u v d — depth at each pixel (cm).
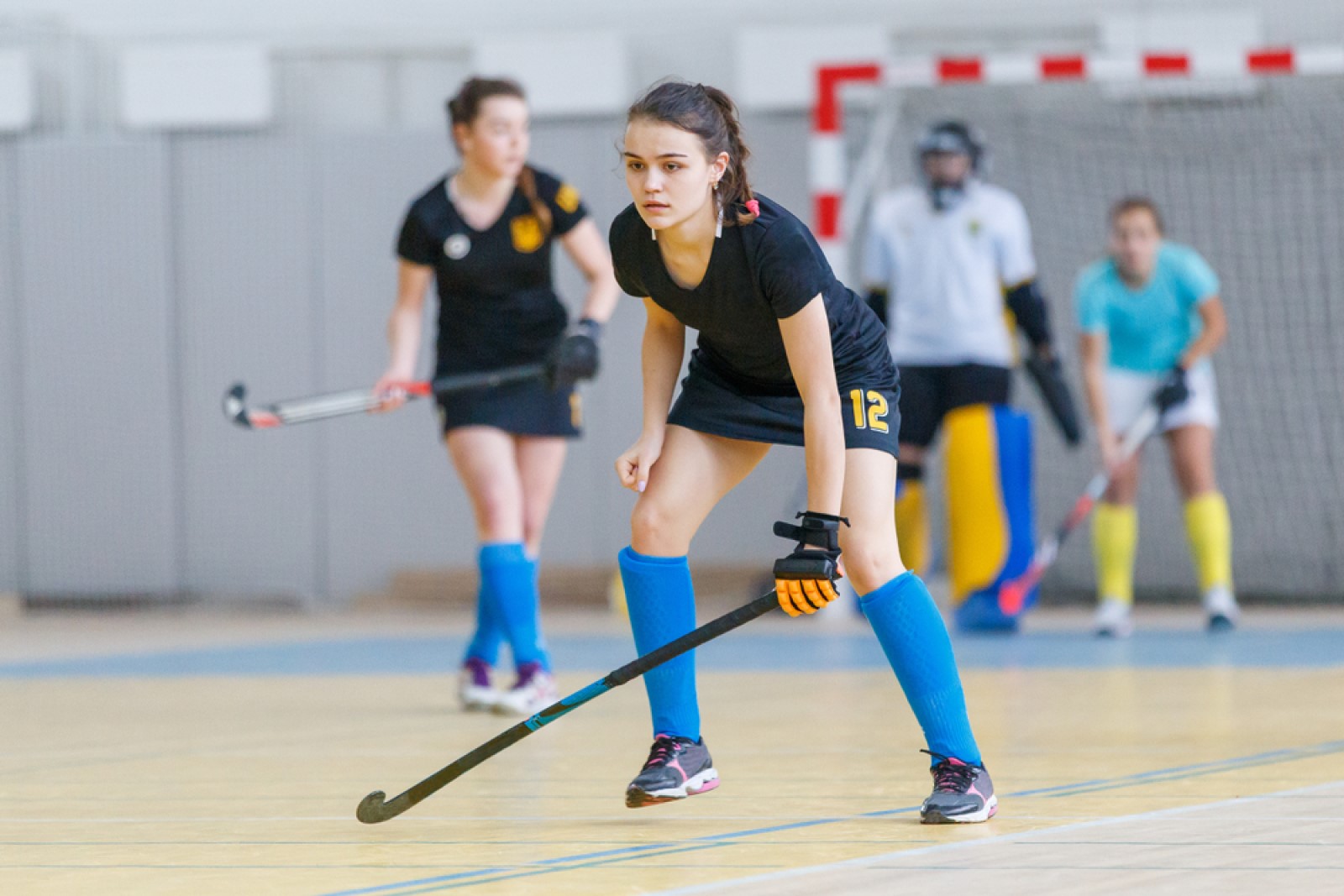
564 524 2695
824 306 695
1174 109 2511
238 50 2773
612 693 1378
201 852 661
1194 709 1156
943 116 2586
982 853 607
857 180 2480
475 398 1252
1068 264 2556
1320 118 2455
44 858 653
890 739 1023
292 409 1245
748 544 2622
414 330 1283
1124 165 2539
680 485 736
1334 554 2472
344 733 1123
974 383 2014
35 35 2831
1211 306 2025
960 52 2638
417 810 771
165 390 2800
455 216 1240
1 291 2828
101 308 2809
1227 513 2512
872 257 2062
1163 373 2052
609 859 621
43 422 2828
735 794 796
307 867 619
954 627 2058
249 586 2795
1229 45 2548
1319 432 2475
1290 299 2480
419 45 2795
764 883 555
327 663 1770
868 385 723
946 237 2009
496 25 2780
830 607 2373
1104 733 1020
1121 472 2020
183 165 2795
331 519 2778
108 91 2831
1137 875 557
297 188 2770
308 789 855
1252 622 2184
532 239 1240
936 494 2575
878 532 707
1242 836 633
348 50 2806
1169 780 807
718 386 742
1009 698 1256
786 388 734
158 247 2797
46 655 1966
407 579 2734
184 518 2809
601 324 1234
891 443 723
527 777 883
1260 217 2486
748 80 2627
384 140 2753
